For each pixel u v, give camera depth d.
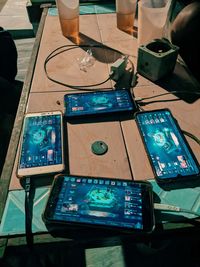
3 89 1.51
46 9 1.65
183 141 0.79
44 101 0.98
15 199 0.67
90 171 0.74
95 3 1.69
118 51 1.25
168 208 0.64
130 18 1.36
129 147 0.80
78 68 1.14
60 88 1.04
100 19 1.53
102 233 0.59
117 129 0.86
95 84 1.05
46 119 0.87
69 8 1.24
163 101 0.96
